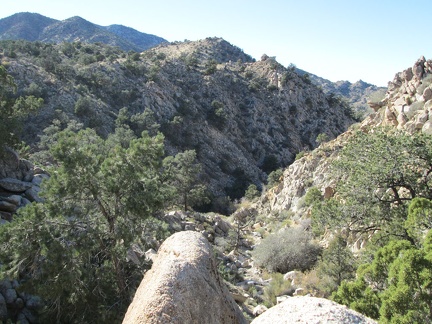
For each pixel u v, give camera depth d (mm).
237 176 80312
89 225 12898
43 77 70688
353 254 18062
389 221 14156
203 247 6309
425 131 21141
